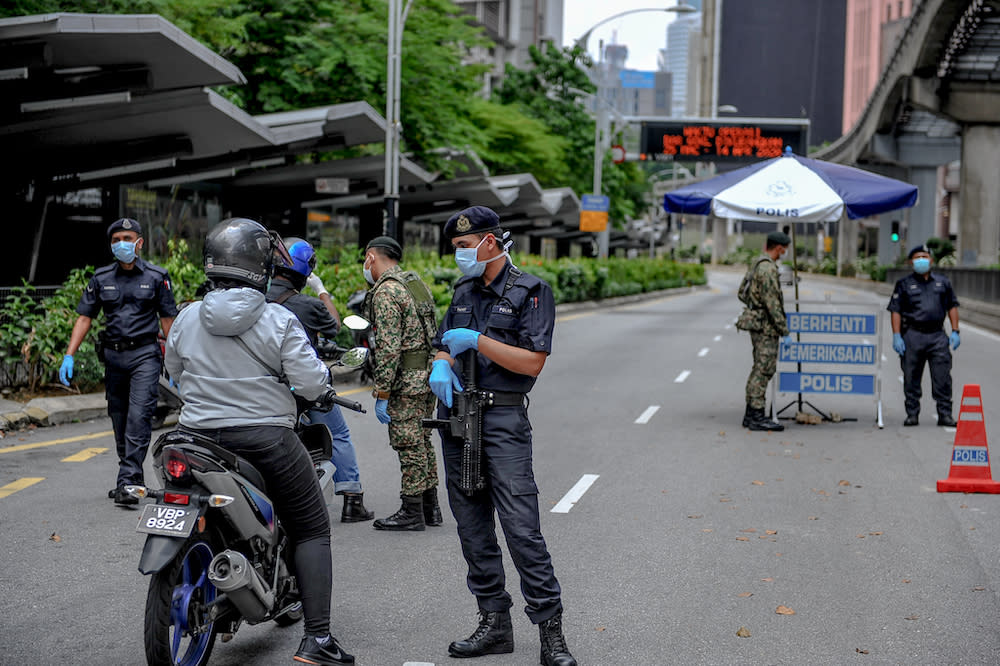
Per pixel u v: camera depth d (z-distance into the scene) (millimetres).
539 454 10406
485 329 4832
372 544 6965
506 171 38875
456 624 5430
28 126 15867
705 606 5793
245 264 4469
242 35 20781
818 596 5992
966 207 50750
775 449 10852
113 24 12289
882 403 14688
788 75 175000
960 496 8695
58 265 18922
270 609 4555
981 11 40781
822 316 12703
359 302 8953
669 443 11141
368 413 12625
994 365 20047
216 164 19844
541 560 4777
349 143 21234
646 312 37844
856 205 12766
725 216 13023
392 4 21547
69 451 9867
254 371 4512
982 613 5719
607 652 5074
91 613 5477
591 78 49875
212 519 4535
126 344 7676
